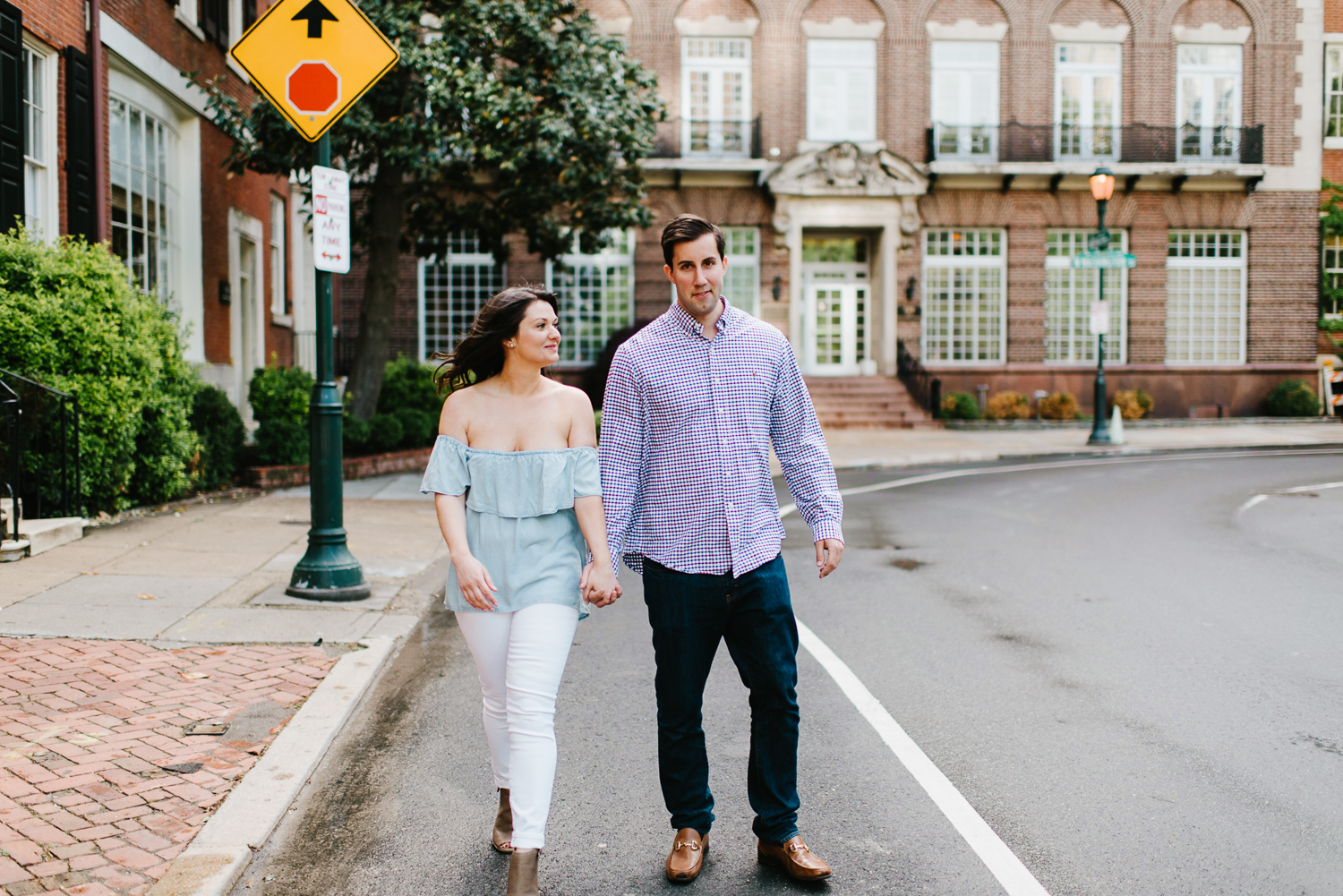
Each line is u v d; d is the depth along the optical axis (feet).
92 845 11.12
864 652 19.86
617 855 11.65
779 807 11.14
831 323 87.40
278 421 44.34
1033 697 16.98
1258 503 40.60
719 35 82.99
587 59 52.24
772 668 11.06
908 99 84.48
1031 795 13.05
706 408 11.06
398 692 17.35
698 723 11.34
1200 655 19.47
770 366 11.34
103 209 38.86
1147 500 41.81
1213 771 13.78
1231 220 86.79
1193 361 88.07
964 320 86.38
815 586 26.04
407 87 47.93
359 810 12.74
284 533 31.07
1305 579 26.45
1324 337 88.17
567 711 16.53
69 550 26.94
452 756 14.52
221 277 51.34
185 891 10.21
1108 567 28.35
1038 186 85.35
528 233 57.72
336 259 23.45
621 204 53.16
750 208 83.35
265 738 14.51
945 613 23.06
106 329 30.66
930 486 47.57
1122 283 87.25
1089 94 85.97
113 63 40.65
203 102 48.57
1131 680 17.88
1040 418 82.58
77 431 29.94
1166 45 85.46
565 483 10.73
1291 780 13.47
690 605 11.03
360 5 47.01
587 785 13.58
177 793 12.56
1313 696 16.93
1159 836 11.85
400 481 46.73
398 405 62.69
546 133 48.19
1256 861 11.23
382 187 53.16
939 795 13.08
